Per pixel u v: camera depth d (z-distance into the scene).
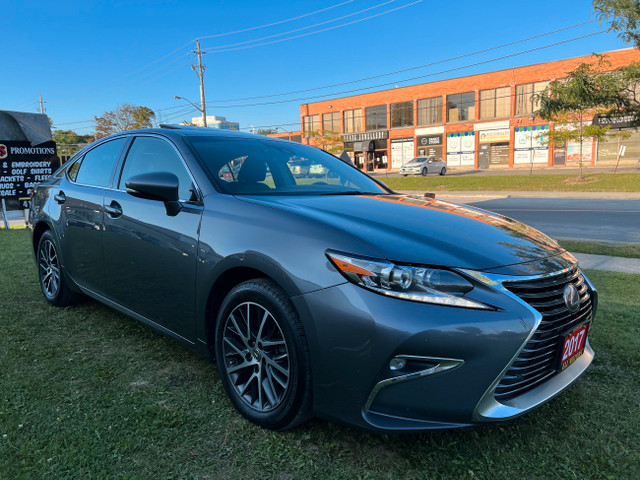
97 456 1.93
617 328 3.45
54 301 3.85
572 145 36.53
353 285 1.82
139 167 3.03
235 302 2.22
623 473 1.89
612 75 15.82
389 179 29.00
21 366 2.76
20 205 10.06
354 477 1.85
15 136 9.92
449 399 1.76
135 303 2.85
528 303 1.89
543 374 2.04
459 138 42.84
